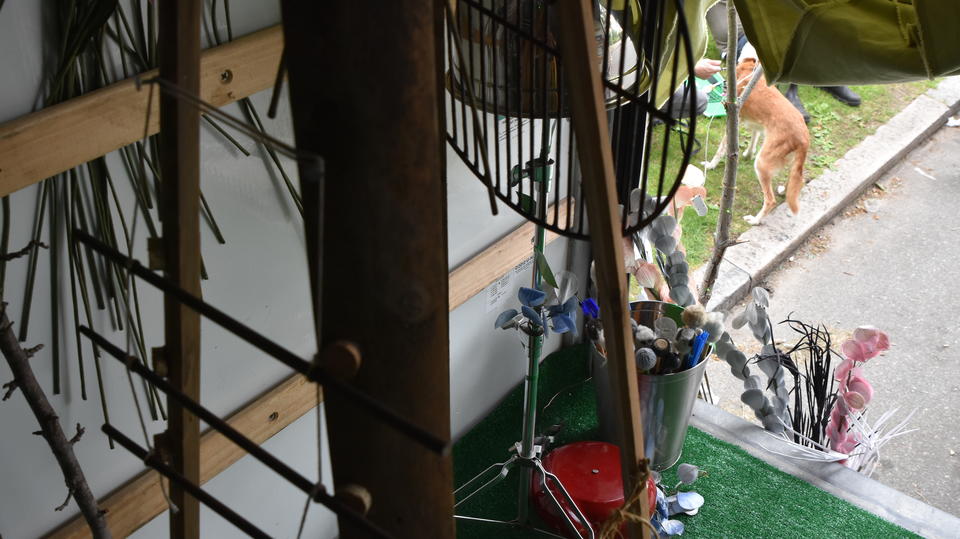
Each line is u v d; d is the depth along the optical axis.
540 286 1.89
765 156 3.07
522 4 1.18
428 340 0.72
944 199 3.39
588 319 2.52
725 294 3.04
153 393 1.62
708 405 2.71
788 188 3.11
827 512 2.36
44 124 1.25
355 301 0.69
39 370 1.48
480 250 2.32
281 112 1.62
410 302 0.69
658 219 2.19
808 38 1.67
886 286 3.13
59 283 1.44
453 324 2.36
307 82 0.63
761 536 2.30
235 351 1.80
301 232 1.80
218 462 1.83
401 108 0.63
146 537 1.83
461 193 2.15
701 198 2.28
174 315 0.87
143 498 1.73
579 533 2.14
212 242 1.63
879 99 3.79
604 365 2.34
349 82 0.62
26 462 1.55
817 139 3.60
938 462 2.70
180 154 0.80
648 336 2.26
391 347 0.71
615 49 1.27
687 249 3.19
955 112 3.80
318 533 2.26
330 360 0.70
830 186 3.38
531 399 2.00
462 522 2.33
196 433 0.95
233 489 1.96
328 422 0.76
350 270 0.68
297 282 1.86
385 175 0.65
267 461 0.77
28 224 1.36
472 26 1.24
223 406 1.84
